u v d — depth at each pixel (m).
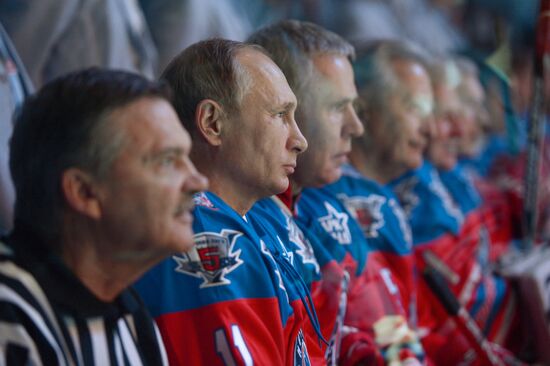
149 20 6.31
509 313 5.90
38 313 2.53
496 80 7.55
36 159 2.54
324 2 8.91
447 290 5.22
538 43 6.31
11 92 4.19
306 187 4.14
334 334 4.00
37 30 5.04
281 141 3.32
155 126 2.56
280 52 3.99
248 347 3.03
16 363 2.46
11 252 2.59
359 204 4.73
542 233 7.33
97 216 2.56
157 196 2.56
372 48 5.18
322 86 3.97
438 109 6.08
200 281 3.06
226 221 3.21
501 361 5.42
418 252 5.57
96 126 2.51
